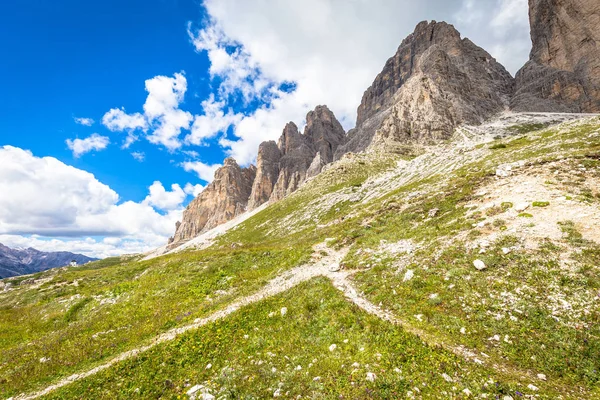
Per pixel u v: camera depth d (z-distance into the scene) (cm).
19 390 1505
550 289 1457
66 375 1619
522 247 1812
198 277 3312
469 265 1867
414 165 11144
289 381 1205
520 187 2670
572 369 1088
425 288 1822
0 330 2898
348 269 2597
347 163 15638
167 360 1567
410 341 1337
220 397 1175
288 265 3147
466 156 8444
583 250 1592
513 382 1034
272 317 1894
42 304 3747
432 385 1064
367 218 4119
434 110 18750
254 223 13825
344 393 1073
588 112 19462
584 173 2516
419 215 3294
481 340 1327
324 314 1750
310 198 12800
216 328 1845
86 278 4922
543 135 7488
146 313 2558
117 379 1466
